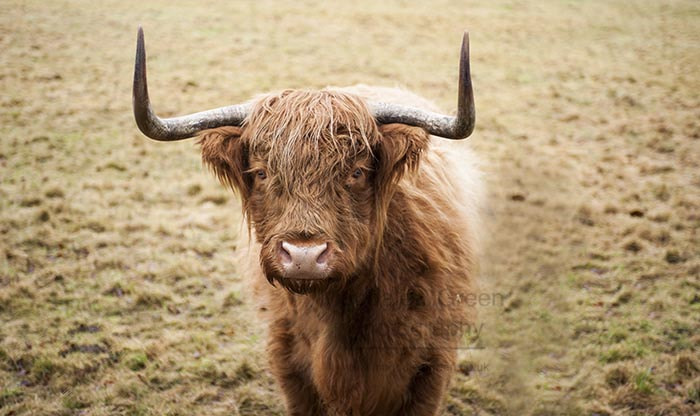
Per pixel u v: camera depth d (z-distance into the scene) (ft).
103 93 40.14
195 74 44.86
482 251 18.54
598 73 47.42
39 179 27.86
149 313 20.01
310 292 11.16
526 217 23.35
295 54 50.78
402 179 13.06
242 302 20.61
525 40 57.77
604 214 25.13
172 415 16.24
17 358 17.54
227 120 11.93
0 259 21.80
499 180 27.43
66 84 41.32
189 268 21.91
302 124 10.89
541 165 29.81
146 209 25.95
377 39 56.59
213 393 16.94
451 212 14.44
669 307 19.81
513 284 20.39
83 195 26.71
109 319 19.57
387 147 11.49
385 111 11.89
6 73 42.37
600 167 29.73
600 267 21.80
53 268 21.53
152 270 21.88
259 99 11.76
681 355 17.29
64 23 55.83
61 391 16.78
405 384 13.30
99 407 16.30
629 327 19.02
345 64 48.32
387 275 12.37
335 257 10.73
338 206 10.96
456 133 10.97
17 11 58.08
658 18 66.59
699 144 32.78
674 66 49.08
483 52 53.31
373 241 11.84
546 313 19.49
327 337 12.56
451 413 16.44
